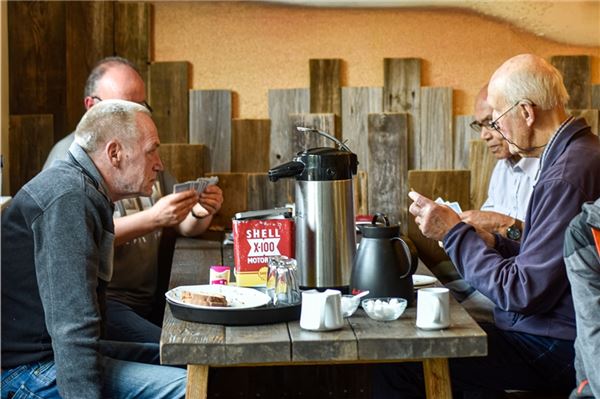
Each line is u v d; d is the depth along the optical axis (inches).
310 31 173.8
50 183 99.9
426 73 174.9
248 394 168.9
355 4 173.5
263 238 109.7
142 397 98.4
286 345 88.4
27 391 100.5
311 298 91.7
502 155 155.6
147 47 172.1
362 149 174.6
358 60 174.6
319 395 169.3
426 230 110.0
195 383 91.4
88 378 93.8
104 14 171.3
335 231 106.1
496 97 114.6
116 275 145.0
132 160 107.0
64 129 172.2
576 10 173.0
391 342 89.0
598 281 88.0
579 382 90.4
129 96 147.2
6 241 102.2
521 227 145.2
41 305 102.3
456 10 173.8
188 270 129.6
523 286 103.9
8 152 170.6
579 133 110.9
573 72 173.2
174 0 172.7
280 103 174.1
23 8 170.1
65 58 171.5
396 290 100.3
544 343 108.6
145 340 132.4
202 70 173.9
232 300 101.1
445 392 94.0
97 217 99.8
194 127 173.6
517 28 173.9
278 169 105.2
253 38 173.6
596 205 88.3
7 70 169.8
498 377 111.3
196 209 155.4
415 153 175.2
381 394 118.2
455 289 154.4
